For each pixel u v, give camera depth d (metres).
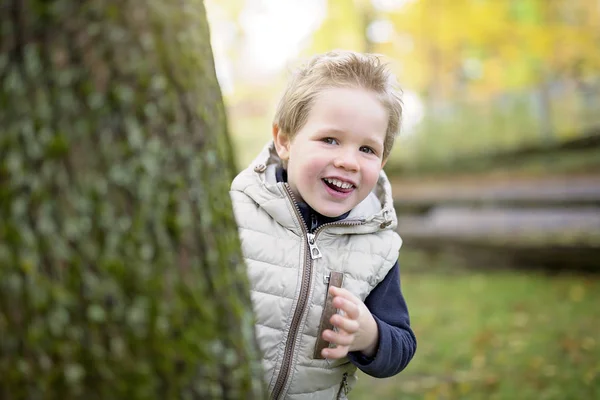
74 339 1.05
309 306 1.81
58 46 1.06
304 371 1.82
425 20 11.19
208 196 1.16
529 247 7.86
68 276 1.05
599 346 4.91
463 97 12.17
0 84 1.06
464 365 4.71
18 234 1.04
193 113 1.14
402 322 1.91
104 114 1.07
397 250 1.96
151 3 1.11
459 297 6.82
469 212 9.35
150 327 1.08
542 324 5.64
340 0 11.51
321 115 1.84
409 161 11.97
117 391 1.06
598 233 7.87
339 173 1.81
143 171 1.08
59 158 1.05
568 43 10.89
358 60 1.92
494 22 10.88
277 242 1.86
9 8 1.07
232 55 12.43
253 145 14.09
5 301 1.04
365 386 4.37
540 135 11.61
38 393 1.04
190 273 1.12
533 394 4.06
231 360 1.16
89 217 1.06
